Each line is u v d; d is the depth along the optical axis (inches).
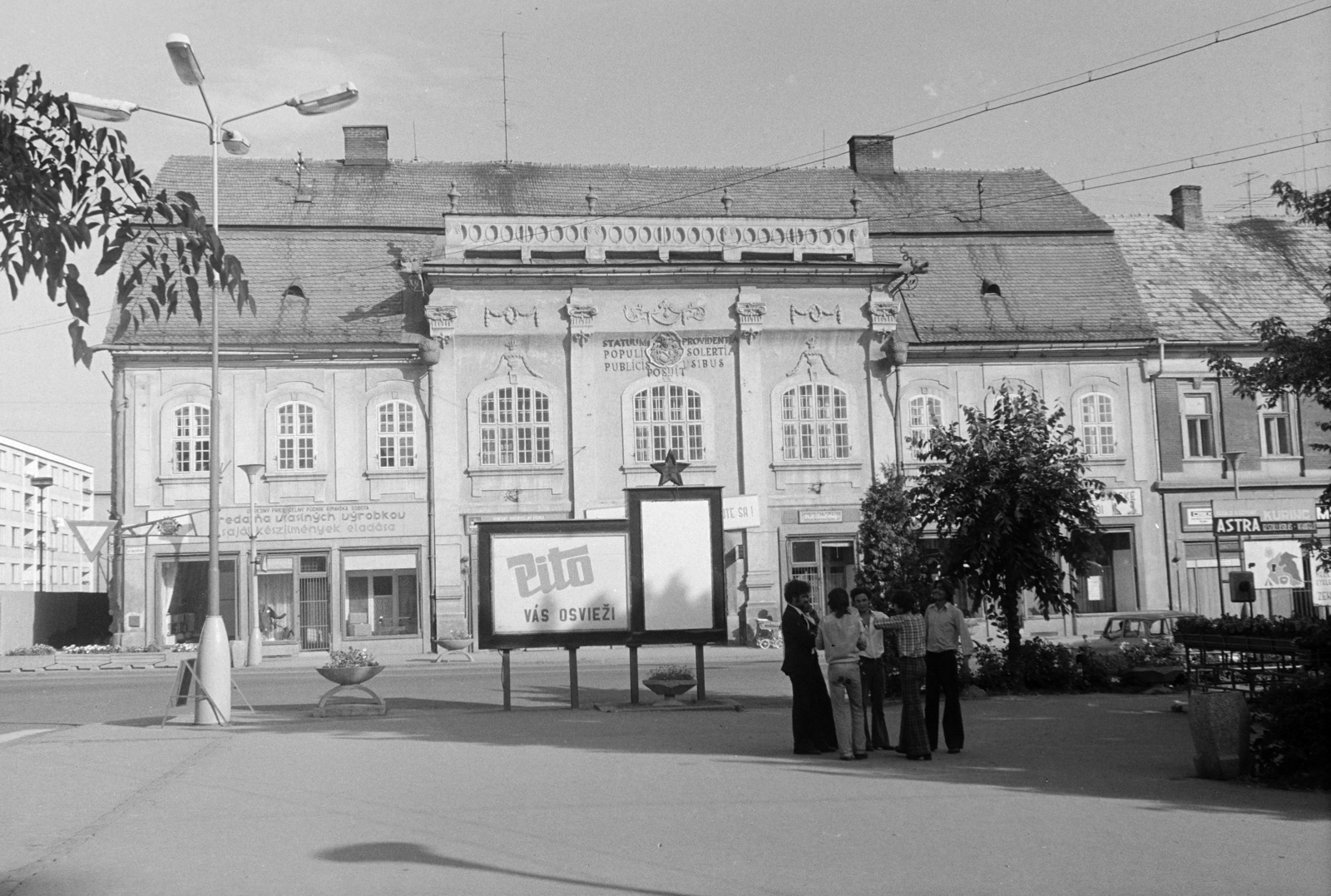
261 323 1652.3
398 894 309.0
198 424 1614.2
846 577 1689.2
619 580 842.2
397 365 1653.5
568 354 1667.1
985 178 2027.6
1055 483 922.1
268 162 1870.1
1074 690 922.1
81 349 258.1
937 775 510.3
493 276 1643.7
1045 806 432.5
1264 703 508.1
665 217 1696.6
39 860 354.3
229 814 427.5
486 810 429.1
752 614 1657.2
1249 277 1915.6
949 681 587.2
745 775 514.3
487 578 832.3
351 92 900.6
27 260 255.0
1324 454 1774.1
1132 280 1863.9
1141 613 1160.8
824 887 315.9
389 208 1830.7
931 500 944.9
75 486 3880.4
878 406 1707.7
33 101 261.0
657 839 376.5
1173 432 1754.4
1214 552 1744.6
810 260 1721.2
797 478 1686.8
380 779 509.4
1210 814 414.9
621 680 1112.2
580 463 1651.1
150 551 1590.8
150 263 268.2
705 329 1688.0
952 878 325.4
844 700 563.5
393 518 1632.6
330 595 1617.9
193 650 1573.6
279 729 735.7
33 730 764.6
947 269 1847.9
